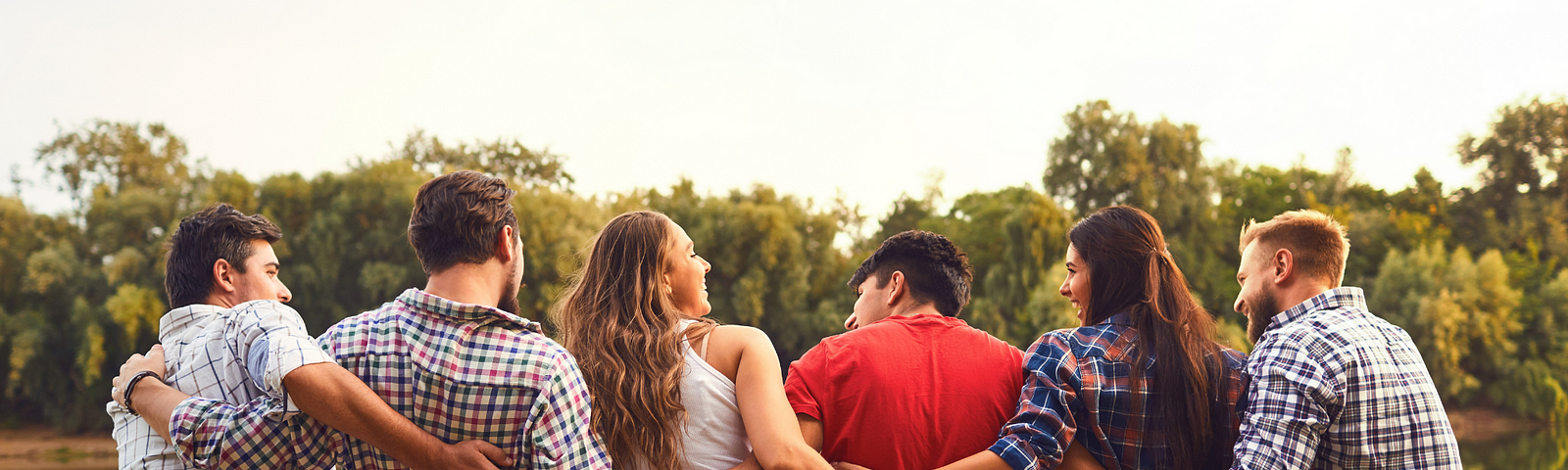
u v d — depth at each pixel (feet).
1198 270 118.73
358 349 5.70
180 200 107.96
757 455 6.13
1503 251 125.70
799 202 124.26
